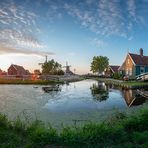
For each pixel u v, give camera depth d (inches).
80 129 295.7
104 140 269.0
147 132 291.3
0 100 723.4
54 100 767.1
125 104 674.8
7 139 277.6
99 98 836.6
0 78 1952.5
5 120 343.6
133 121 318.3
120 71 2391.7
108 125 307.4
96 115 497.7
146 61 2279.8
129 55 2235.5
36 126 314.8
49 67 3159.5
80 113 523.2
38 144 260.8
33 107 603.5
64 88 1333.7
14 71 3201.3
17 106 614.2
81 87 1421.0
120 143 268.7
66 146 258.8
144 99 796.0
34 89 1210.6
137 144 264.8
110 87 1400.1
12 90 1117.7
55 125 403.5
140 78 1631.4
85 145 259.9
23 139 280.8
